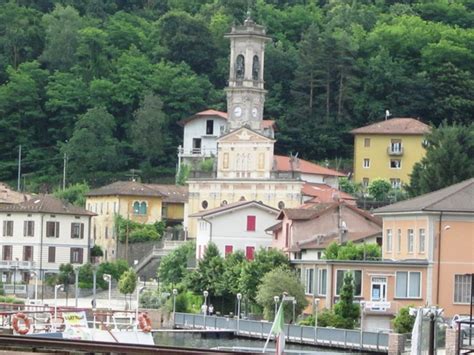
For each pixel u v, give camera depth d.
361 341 139.75
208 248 189.62
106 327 112.75
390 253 166.00
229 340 156.62
